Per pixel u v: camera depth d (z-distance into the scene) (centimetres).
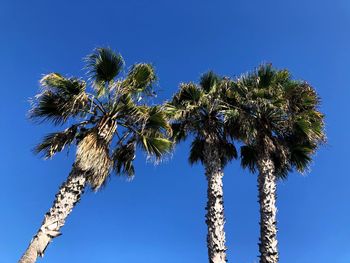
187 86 1641
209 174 1470
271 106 1516
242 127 1541
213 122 1608
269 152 1493
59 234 1059
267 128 1534
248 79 1619
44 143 1270
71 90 1255
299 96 1589
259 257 1313
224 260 1293
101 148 1173
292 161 1648
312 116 1580
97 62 1311
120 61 1320
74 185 1113
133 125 1310
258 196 1430
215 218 1359
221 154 1592
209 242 1327
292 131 1566
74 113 1252
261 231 1346
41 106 1258
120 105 1268
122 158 1336
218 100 1611
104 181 1177
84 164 1132
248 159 1711
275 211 1375
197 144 1703
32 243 1028
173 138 1611
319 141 1570
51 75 1243
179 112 1581
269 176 1439
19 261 995
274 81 1608
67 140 1240
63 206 1088
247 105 1575
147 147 1306
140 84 1334
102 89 1283
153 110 1324
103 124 1218
